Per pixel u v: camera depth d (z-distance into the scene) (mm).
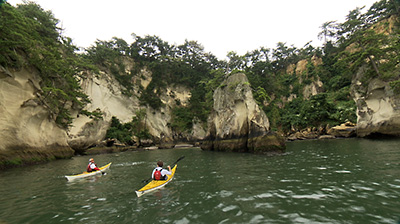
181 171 11266
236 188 6930
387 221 3889
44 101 19375
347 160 11336
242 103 22344
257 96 25516
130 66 52750
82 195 6969
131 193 7020
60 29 29094
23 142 16438
